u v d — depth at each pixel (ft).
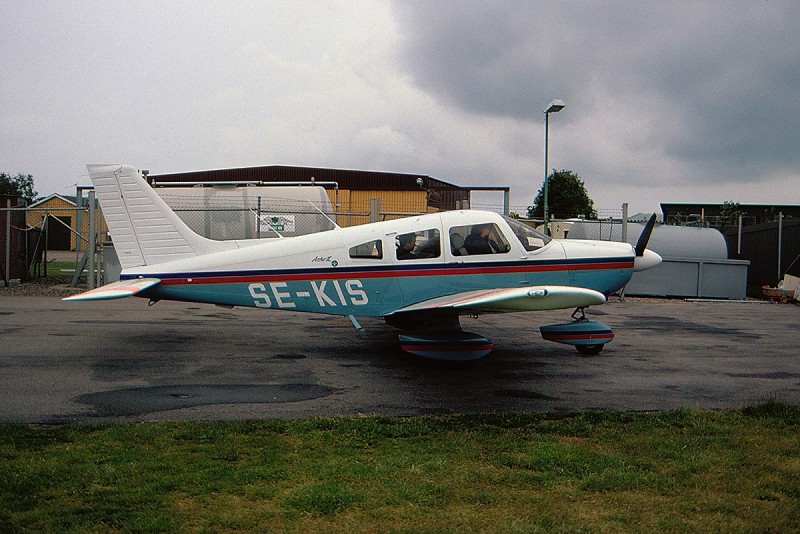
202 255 28.35
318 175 122.01
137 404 18.75
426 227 27.71
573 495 12.46
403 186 122.83
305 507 11.58
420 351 24.56
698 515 11.74
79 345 28.27
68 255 114.93
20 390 20.13
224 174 121.08
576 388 21.97
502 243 28.02
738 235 75.51
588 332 28.22
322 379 22.67
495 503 12.01
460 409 18.90
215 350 27.84
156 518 11.02
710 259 58.75
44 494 11.94
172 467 13.37
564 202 148.15
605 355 28.55
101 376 22.34
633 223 60.39
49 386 20.72
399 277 27.40
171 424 16.33
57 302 44.34
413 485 12.67
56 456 13.89
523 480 13.09
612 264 28.94
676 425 17.20
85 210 52.75
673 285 58.44
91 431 15.70
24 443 14.70
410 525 11.05
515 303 22.20
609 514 11.66
